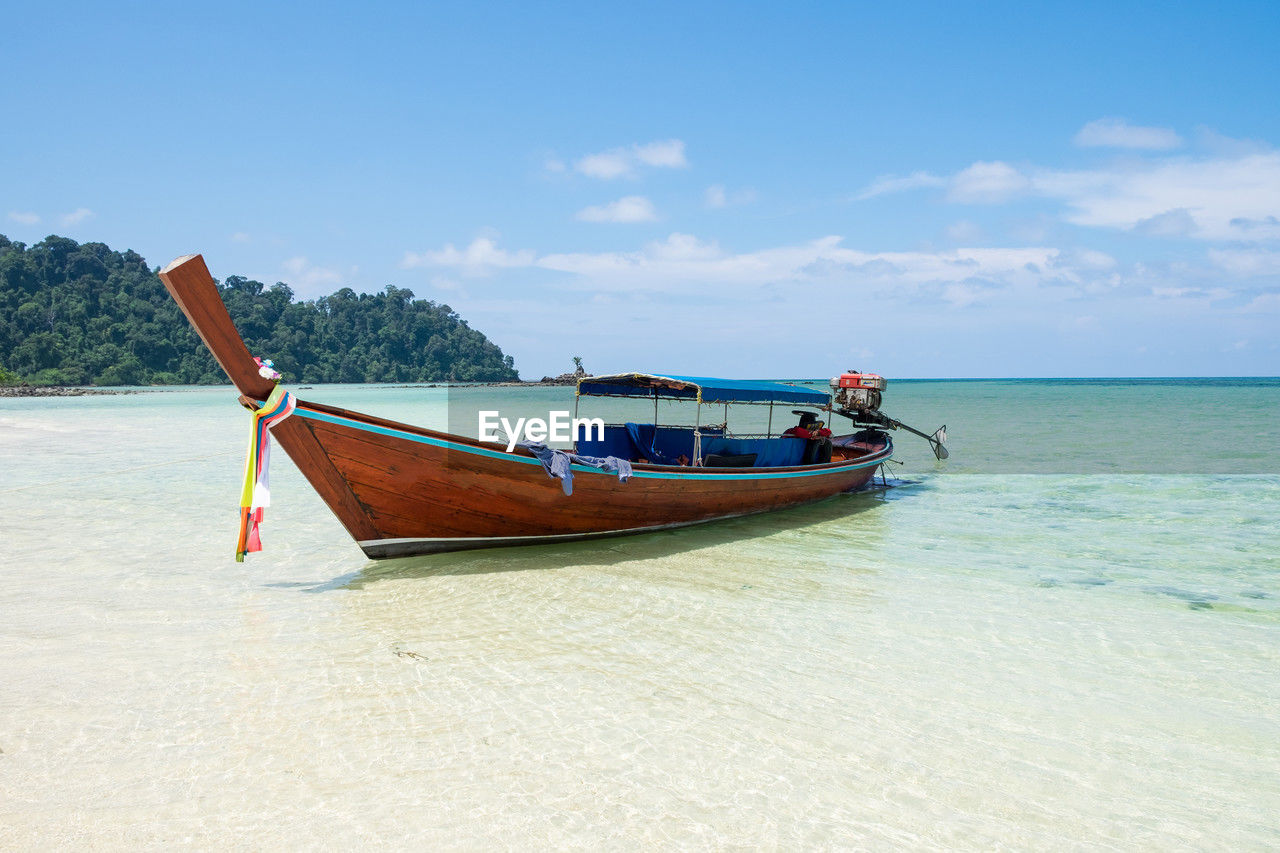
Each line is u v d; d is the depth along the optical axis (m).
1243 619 8.09
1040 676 6.56
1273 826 4.45
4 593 8.74
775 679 6.41
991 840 4.25
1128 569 10.17
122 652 6.85
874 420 19.44
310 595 8.73
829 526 13.30
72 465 20.50
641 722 5.55
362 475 9.24
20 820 4.25
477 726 5.44
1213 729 5.63
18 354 140.62
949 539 12.16
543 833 4.18
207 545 11.31
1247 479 18.53
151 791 4.56
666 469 11.63
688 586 9.24
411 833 4.16
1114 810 4.58
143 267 189.50
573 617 7.96
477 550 10.86
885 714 5.79
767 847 4.10
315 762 4.91
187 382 156.00
